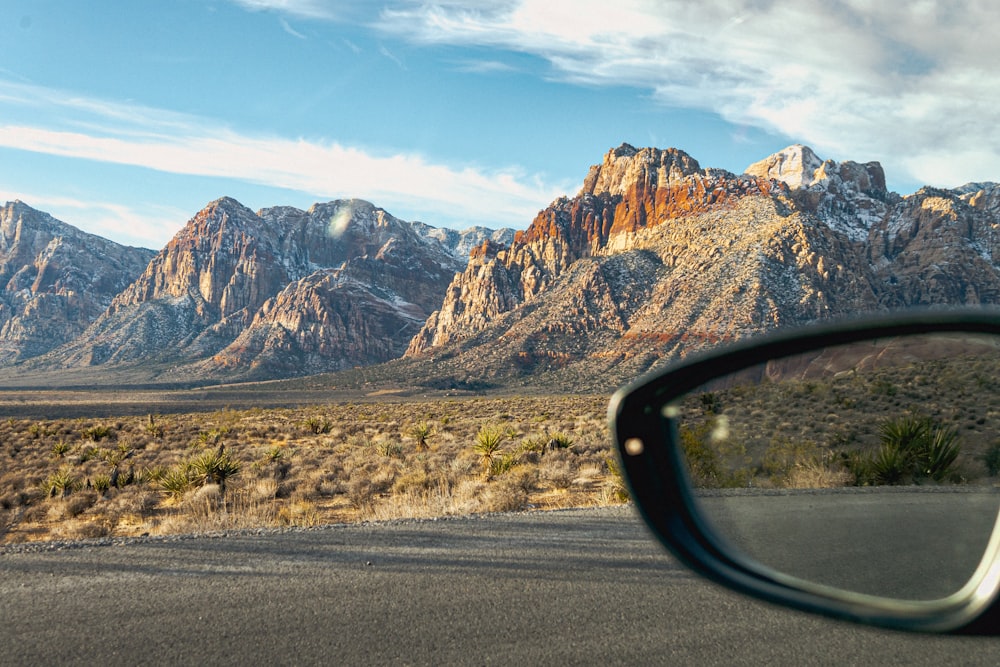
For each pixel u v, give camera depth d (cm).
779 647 419
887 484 263
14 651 459
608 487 1440
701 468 296
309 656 435
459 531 821
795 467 287
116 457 3083
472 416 7038
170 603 556
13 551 771
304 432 5062
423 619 496
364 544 761
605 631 457
